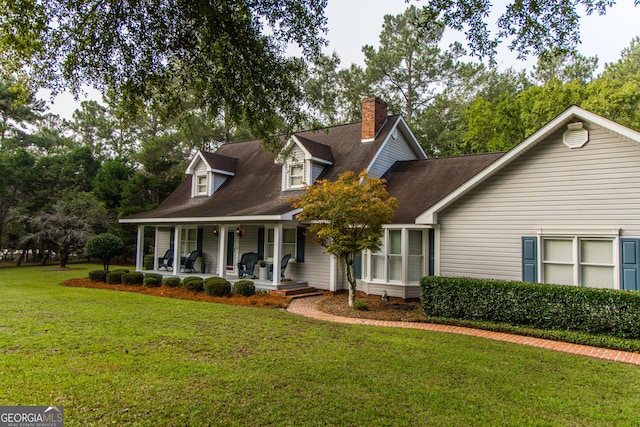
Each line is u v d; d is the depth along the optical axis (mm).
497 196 11461
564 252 10391
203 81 8055
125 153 44344
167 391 5215
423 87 33062
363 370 6184
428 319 10141
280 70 8273
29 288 14922
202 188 20547
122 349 7000
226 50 7547
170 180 29906
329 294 14703
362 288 14820
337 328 9016
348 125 19297
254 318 9891
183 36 7184
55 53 6848
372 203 11367
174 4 6750
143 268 23062
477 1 6137
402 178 16125
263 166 19812
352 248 11258
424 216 12258
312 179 16359
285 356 6820
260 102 8477
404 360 6715
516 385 5738
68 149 40469
